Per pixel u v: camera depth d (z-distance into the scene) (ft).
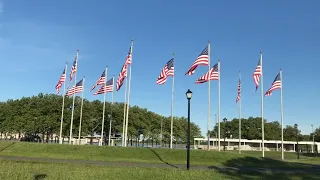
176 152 132.16
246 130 431.43
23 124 242.78
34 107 251.19
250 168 103.35
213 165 111.34
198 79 142.10
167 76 138.51
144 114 292.81
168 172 70.59
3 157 108.68
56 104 245.45
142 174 65.72
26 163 84.99
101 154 126.72
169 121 317.83
